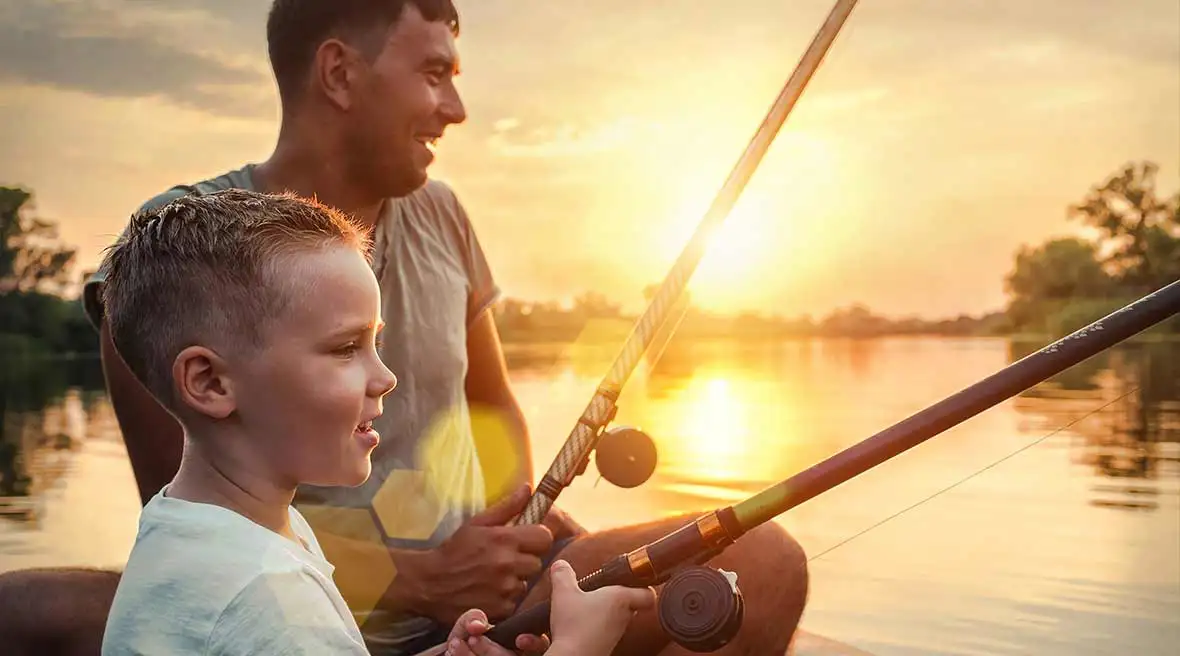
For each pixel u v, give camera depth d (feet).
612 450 6.08
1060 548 11.16
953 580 10.36
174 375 3.98
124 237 4.42
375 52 6.84
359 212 7.13
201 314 3.98
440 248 7.64
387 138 6.91
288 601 3.76
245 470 4.05
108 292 4.24
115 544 13.52
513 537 6.40
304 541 4.44
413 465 7.10
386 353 7.11
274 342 3.95
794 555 6.04
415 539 7.05
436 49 6.95
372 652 6.63
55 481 17.52
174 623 3.75
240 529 3.88
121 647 3.79
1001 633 8.82
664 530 6.20
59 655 5.84
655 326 6.18
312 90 6.91
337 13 6.83
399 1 6.89
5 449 20.94
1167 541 11.30
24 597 5.85
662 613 4.63
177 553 3.84
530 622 5.08
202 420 4.06
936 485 14.20
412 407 7.16
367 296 4.09
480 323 8.05
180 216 4.09
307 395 3.97
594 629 4.56
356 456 4.10
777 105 6.07
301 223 4.06
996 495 13.57
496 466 8.19
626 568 4.81
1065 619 9.18
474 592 6.40
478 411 8.16
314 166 6.98
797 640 8.65
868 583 10.36
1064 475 14.51
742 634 5.91
